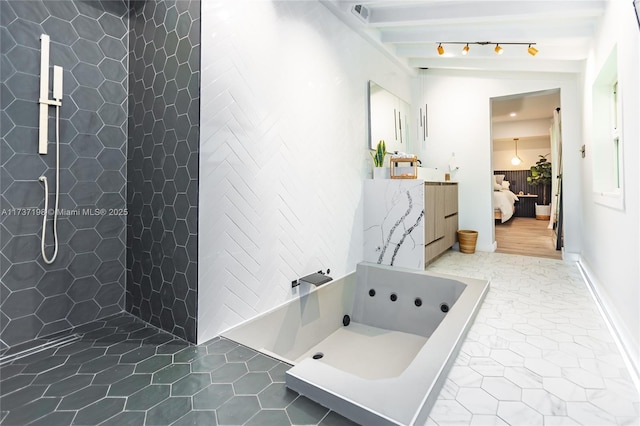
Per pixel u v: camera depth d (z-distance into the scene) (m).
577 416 1.26
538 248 4.72
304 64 2.65
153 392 1.36
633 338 1.70
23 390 1.37
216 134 1.91
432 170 4.18
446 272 3.43
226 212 1.99
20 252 1.79
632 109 1.75
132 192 2.22
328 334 3.01
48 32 1.86
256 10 2.18
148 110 2.10
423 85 5.00
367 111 3.68
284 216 2.48
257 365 1.60
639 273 1.62
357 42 3.46
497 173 9.80
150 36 2.09
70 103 1.96
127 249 2.27
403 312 3.18
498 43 3.47
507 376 1.54
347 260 3.34
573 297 2.63
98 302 2.14
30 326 1.83
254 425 1.17
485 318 2.24
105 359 1.64
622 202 1.94
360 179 3.57
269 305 2.35
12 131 1.73
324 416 1.23
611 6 2.25
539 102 6.21
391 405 1.20
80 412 1.23
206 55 1.83
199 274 1.83
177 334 1.92
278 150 2.40
